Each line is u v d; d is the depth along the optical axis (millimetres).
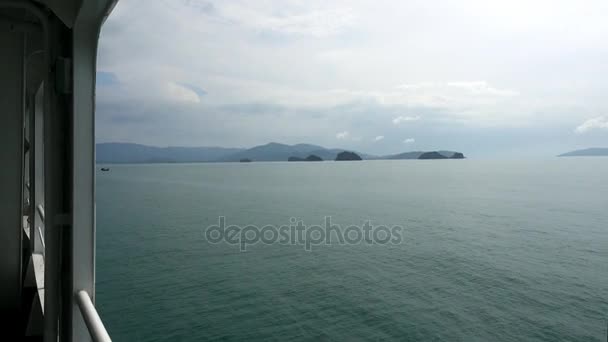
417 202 60469
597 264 28953
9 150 2387
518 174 106875
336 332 19094
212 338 17891
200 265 28859
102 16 1214
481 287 25062
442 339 18672
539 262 29953
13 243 2465
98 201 59062
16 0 1341
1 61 2316
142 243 34250
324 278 27359
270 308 21469
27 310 2580
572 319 20359
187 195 68000
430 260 31641
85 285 1361
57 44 1463
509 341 18234
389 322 20141
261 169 153375
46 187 1425
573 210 50094
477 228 42188
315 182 97125
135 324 18844
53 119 1434
